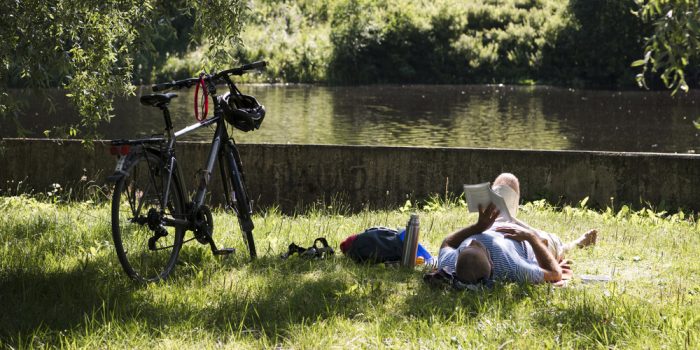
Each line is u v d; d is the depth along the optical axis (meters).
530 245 6.27
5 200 10.88
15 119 8.37
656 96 49.31
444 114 39.22
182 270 6.37
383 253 6.82
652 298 5.78
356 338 4.77
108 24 8.48
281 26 61.94
